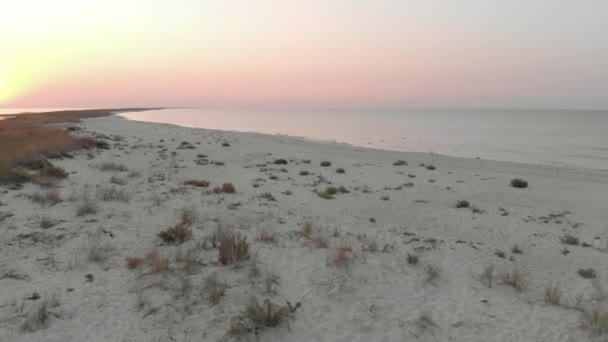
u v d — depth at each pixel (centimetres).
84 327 523
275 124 9512
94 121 6462
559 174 2556
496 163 3066
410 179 2083
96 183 1452
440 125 10312
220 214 1139
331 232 1037
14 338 489
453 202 1565
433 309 626
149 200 1247
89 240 844
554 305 651
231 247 773
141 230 938
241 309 586
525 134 7162
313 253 852
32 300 581
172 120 9875
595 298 687
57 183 1375
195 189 1490
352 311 608
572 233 1176
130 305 584
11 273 662
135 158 2266
